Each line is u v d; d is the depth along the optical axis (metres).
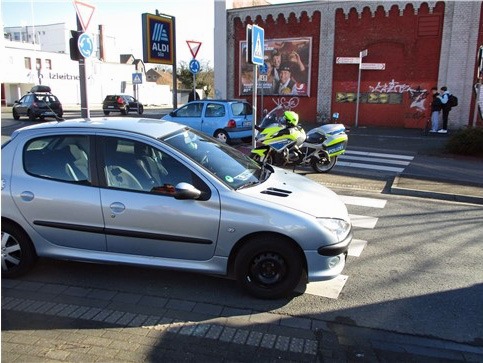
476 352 3.44
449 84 19.98
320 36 22.12
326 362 3.24
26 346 3.32
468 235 6.29
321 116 22.69
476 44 19.31
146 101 58.69
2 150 4.54
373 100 21.55
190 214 4.07
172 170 4.20
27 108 25.66
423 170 11.25
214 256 4.12
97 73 52.97
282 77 23.31
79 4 8.98
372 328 3.73
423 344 3.52
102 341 3.42
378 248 5.69
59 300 4.08
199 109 14.52
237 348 3.38
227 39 24.38
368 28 21.14
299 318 3.86
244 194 4.10
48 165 4.43
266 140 9.82
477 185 9.54
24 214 4.38
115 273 4.68
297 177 5.09
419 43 20.30
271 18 23.09
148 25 14.91
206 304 4.05
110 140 4.36
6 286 4.35
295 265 4.05
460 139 13.41
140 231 4.18
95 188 4.27
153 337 3.49
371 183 9.90
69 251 4.38
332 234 4.04
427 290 4.47
